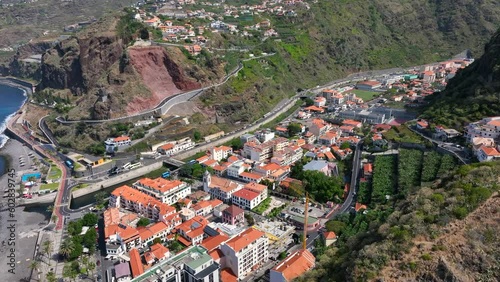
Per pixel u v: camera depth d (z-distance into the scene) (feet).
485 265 282.77
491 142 607.37
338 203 618.03
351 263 330.75
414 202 386.32
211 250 466.70
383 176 646.74
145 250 517.96
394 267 299.17
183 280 419.54
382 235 352.08
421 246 308.60
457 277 274.77
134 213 617.62
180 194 654.53
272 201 638.94
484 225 315.78
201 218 564.30
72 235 553.64
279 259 495.00
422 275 286.46
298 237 531.91
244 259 458.50
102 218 610.65
